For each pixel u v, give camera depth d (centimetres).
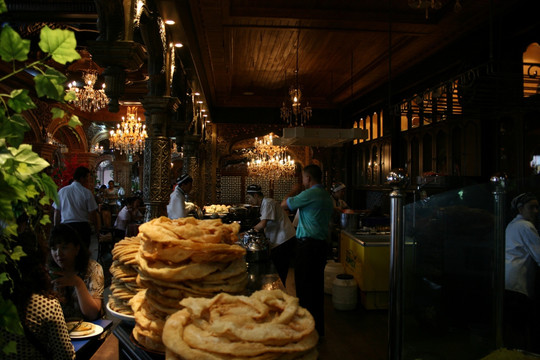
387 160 942
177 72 633
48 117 1040
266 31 653
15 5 501
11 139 67
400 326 218
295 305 120
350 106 1186
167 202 442
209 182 1227
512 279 211
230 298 124
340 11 580
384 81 935
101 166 2753
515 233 213
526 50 526
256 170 1435
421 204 222
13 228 71
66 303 255
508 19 543
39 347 175
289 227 562
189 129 821
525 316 213
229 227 169
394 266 219
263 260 332
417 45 691
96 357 180
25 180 68
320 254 405
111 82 271
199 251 145
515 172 525
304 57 805
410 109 421
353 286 517
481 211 218
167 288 143
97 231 545
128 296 175
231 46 704
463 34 630
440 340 217
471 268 219
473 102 379
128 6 276
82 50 745
